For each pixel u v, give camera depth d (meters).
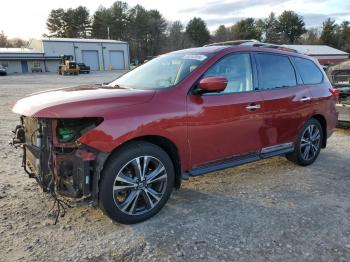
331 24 93.00
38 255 3.23
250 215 4.04
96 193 3.49
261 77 4.91
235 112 4.44
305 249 3.36
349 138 8.09
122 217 3.68
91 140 3.38
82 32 99.25
